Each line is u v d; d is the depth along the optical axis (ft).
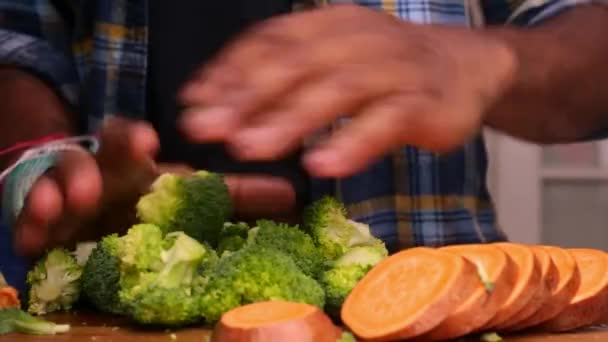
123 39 3.69
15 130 3.30
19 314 2.67
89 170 2.85
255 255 2.68
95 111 3.69
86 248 2.94
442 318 2.48
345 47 2.42
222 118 2.32
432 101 2.39
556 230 6.21
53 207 2.83
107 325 2.73
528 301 2.54
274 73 2.37
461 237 3.73
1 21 3.65
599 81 3.07
